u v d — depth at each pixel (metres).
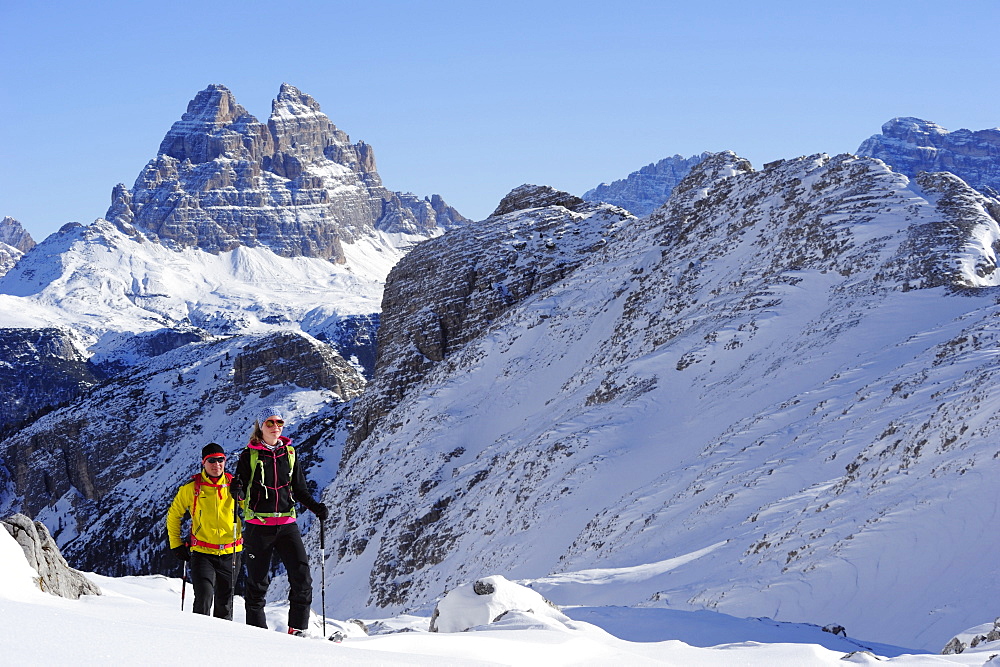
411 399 101.00
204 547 10.13
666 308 83.38
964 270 60.78
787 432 44.91
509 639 9.58
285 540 10.00
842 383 48.75
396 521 79.44
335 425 178.50
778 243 79.50
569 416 73.19
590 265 109.31
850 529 27.81
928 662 10.77
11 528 10.66
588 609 19.45
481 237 131.50
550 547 53.12
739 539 32.91
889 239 68.12
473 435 87.38
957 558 23.20
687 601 28.08
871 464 33.53
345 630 13.19
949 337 47.88
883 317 57.69
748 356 63.66
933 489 27.61
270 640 6.93
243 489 9.93
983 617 19.59
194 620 8.22
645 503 46.81
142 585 20.30
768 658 10.62
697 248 91.31
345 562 81.25
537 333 98.62
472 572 57.94
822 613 23.89
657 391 66.06
